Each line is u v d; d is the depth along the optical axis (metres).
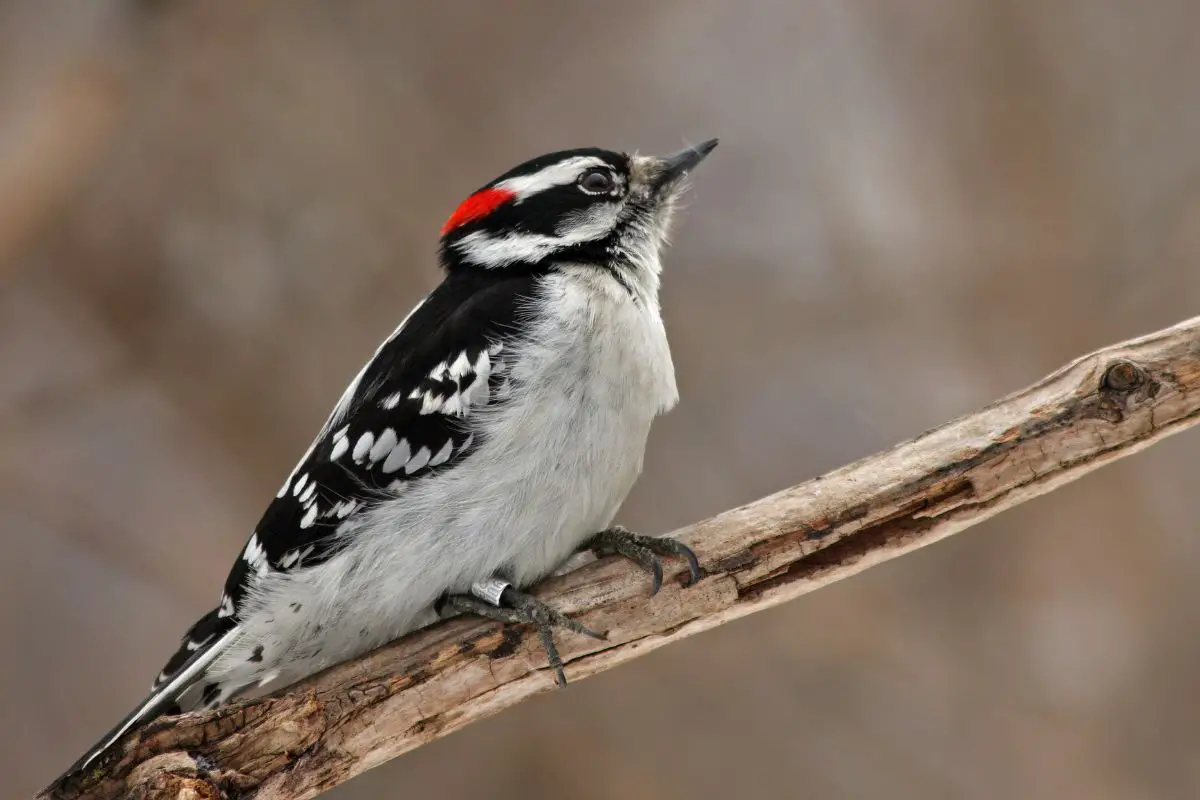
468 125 13.60
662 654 11.80
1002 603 12.03
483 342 7.30
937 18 13.81
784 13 14.15
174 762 6.55
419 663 7.00
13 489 12.68
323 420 12.65
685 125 13.82
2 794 11.93
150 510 12.77
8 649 12.47
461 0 13.76
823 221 13.43
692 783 11.45
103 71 12.87
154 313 12.95
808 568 7.30
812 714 11.68
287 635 7.43
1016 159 13.29
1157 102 13.37
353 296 12.95
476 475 7.18
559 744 11.55
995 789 11.29
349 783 11.45
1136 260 12.87
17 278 12.95
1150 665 11.60
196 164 13.09
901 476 7.22
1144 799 11.13
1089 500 12.09
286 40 13.48
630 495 12.51
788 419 12.78
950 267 13.06
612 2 13.96
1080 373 7.18
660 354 7.56
